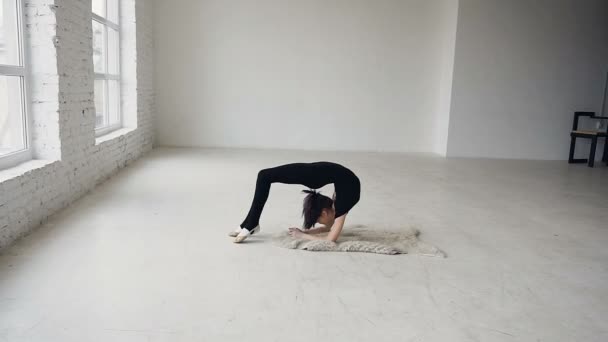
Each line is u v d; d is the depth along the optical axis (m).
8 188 3.09
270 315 2.39
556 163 7.93
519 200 5.18
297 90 8.17
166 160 6.68
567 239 3.86
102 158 5.09
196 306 2.45
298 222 3.98
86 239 3.35
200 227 3.75
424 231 3.92
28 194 3.38
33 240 3.27
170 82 7.97
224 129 8.19
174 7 7.78
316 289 2.71
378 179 5.99
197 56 7.94
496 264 3.23
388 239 3.60
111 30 6.24
